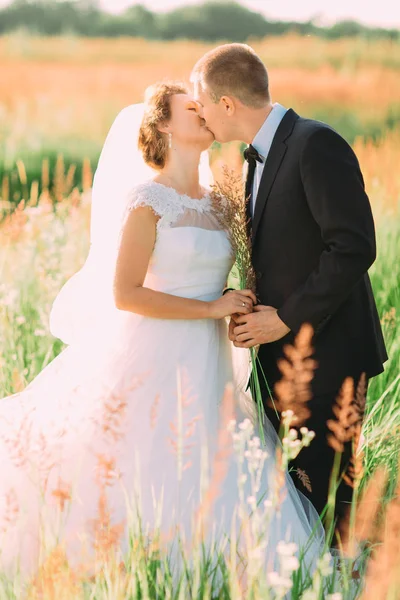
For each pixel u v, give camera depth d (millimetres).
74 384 3521
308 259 3402
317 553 3234
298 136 3344
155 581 2752
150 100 3516
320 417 3479
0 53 25297
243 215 3480
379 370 3564
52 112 17469
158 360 3422
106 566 2668
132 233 3354
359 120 17344
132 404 3365
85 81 21188
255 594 2377
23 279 5559
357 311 3520
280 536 3219
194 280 3471
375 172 8109
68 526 3195
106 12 33750
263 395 3604
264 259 3477
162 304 3389
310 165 3273
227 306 3402
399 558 2643
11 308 5059
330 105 18609
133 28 33344
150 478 3271
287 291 3445
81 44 27734
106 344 3545
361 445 3752
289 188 3354
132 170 3666
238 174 3561
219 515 3195
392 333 4918
